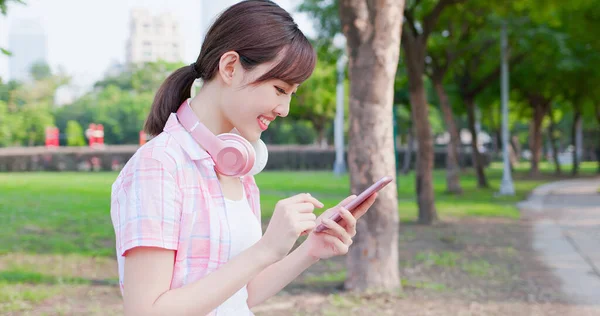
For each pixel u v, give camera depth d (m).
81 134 41.59
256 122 1.52
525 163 58.22
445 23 16.64
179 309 1.32
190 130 1.48
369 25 6.11
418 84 12.13
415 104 12.25
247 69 1.47
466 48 18.16
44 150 30.45
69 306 5.43
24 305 5.37
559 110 39.47
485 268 8.01
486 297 6.46
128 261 1.36
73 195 15.74
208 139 1.46
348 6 6.13
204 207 1.43
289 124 54.91
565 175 34.50
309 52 1.51
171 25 87.69
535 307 6.14
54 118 45.69
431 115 48.81
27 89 35.34
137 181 1.38
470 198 18.81
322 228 1.62
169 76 1.60
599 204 17.56
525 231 11.80
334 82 21.05
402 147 38.84
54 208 12.77
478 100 27.75
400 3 6.20
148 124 1.59
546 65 23.17
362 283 6.25
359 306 5.80
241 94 1.49
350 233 1.61
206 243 1.43
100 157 31.20
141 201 1.36
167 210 1.37
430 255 8.73
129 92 49.12
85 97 47.88
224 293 1.35
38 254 7.90
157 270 1.35
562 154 72.69
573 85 26.55
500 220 13.34
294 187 21.08
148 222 1.35
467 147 52.41
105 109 46.91
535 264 8.48
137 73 47.28
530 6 13.38
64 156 30.55
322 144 44.91
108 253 8.09
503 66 20.14
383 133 6.19
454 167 20.30
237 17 1.49
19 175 26.00
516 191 22.33
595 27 19.20
